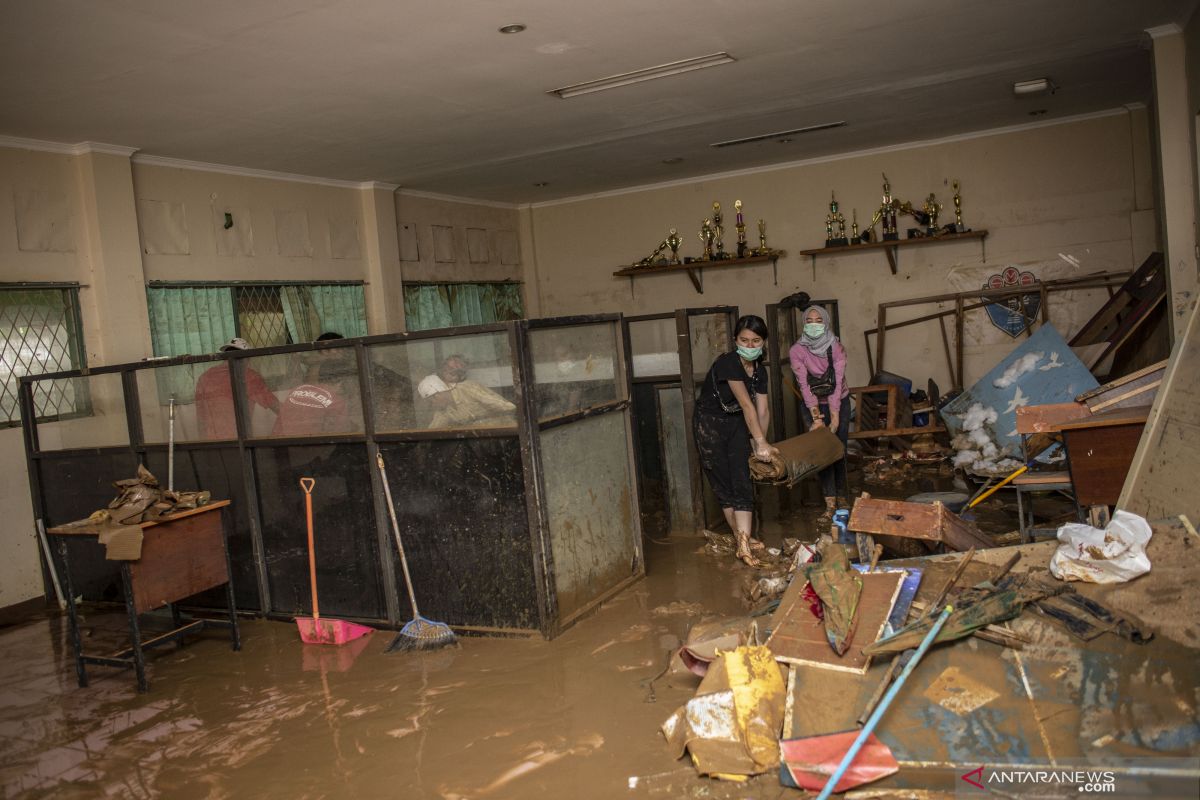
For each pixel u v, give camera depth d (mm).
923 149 8828
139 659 4008
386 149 7039
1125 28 5566
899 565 3539
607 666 3773
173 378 5031
